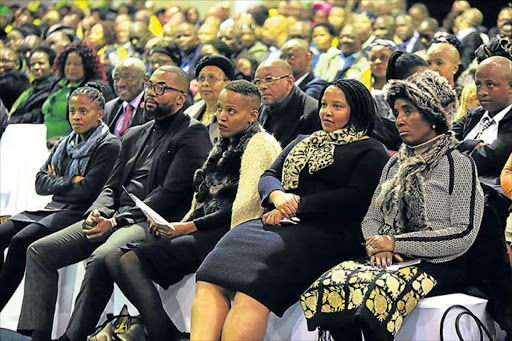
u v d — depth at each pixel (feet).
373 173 22.81
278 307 21.81
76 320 25.62
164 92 27.63
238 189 24.95
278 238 22.34
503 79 25.26
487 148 25.02
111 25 57.93
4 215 32.32
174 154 27.40
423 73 21.98
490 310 22.20
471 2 57.36
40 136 32.99
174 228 25.17
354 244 22.86
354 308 20.49
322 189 23.18
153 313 24.63
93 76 37.91
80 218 29.01
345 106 23.25
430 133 21.76
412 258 21.49
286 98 29.78
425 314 20.76
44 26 62.34
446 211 21.27
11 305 29.58
